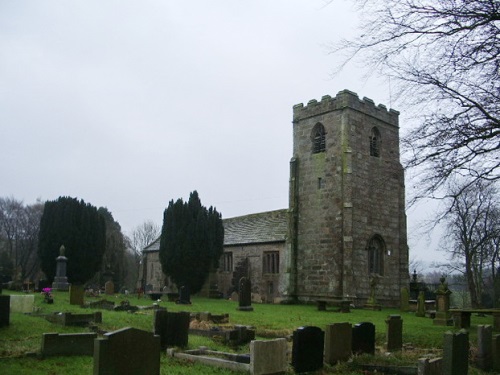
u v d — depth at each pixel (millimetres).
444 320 22734
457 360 11320
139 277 73625
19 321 15992
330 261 37406
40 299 26750
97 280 59406
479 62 13211
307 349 11617
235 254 48656
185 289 32656
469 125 13953
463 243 38469
